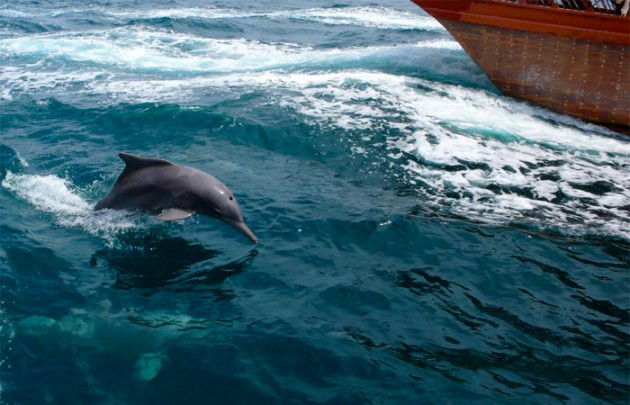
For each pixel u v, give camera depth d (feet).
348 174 48.21
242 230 33.96
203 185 34.47
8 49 85.10
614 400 26.00
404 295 32.94
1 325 28.89
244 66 79.05
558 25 64.28
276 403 24.95
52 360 26.84
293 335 29.07
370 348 28.53
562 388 26.61
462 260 36.76
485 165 51.49
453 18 69.00
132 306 30.81
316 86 69.41
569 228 41.73
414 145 54.24
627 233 41.39
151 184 35.86
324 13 127.54
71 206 40.34
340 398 25.27
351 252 36.91
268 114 59.21
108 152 50.06
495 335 30.09
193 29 102.22
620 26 61.82
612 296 33.99
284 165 49.16
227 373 26.50
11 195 41.57
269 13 124.77
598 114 65.67
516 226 41.55
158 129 55.21
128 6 125.59
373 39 101.24
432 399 25.44
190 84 69.72
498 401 25.52
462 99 67.82
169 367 26.71
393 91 68.69
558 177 50.34
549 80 66.80
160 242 36.42
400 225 40.09
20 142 51.42
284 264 35.06
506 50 67.77
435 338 29.58
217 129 55.36
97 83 69.77
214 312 30.60
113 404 24.53
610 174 51.80
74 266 33.83
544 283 34.94
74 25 103.50
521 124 62.49
